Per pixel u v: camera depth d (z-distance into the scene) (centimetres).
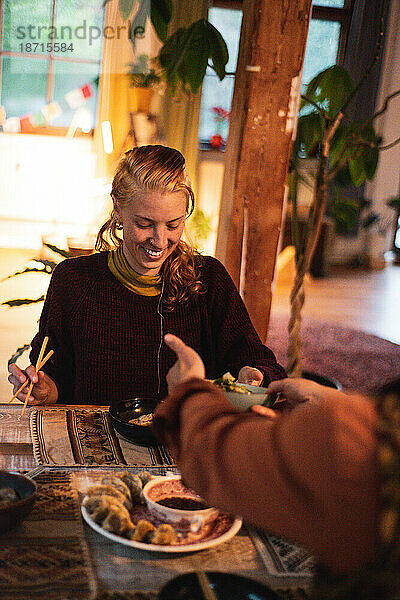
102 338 193
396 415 68
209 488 75
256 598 98
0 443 150
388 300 681
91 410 174
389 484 66
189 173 593
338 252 824
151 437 154
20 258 645
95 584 102
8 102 656
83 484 134
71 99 657
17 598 97
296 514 70
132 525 114
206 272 201
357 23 686
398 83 762
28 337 458
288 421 73
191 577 101
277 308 606
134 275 191
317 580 75
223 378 140
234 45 709
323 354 501
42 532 115
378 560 67
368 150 253
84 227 682
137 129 599
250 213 252
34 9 632
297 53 237
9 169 667
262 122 242
